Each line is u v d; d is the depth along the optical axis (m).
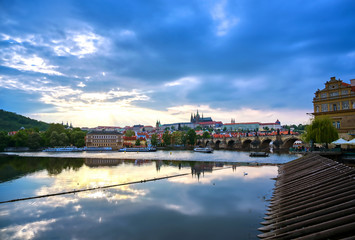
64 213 30.88
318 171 39.84
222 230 25.06
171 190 42.94
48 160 105.94
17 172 66.69
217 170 70.62
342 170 33.91
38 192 41.75
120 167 79.25
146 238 23.66
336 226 19.03
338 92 76.62
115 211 31.52
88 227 26.38
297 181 38.62
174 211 31.31
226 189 43.56
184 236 23.78
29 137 197.00
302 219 22.89
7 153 160.25
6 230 25.83
